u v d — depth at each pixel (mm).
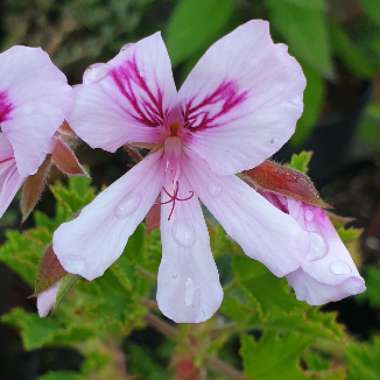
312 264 129
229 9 259
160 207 136
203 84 126
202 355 175
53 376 208
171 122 132
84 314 177
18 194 235
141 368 262
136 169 133
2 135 127
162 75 125
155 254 165
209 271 131
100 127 124
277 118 123
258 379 182
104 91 122
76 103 121
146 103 127
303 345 177
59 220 188
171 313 130
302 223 133
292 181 132
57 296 130
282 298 162
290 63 121
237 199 131
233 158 128
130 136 132
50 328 182
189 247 132
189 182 136
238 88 124
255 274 162
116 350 209
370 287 263
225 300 172
